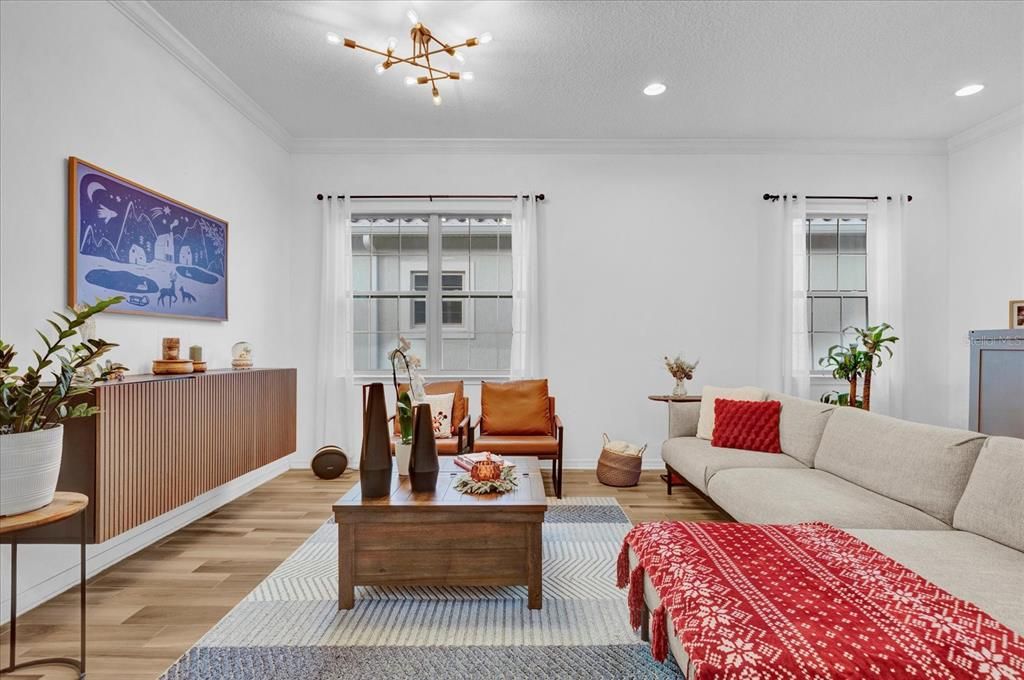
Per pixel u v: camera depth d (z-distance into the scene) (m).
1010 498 1.72
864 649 1.11
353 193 4.54
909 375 4.53
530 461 2.97
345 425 4.49
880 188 4.54
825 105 3.82
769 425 3.25
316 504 3.46
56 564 2.18
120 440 2.03
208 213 3.30
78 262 2.25
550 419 3.98
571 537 2.87
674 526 1.89
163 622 1.97
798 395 4.43
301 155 4.55
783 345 4.38
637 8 2.69
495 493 2.24
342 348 4.48
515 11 2.71
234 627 1.94
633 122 4.13
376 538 2.10
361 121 4.12
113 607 2.09
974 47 3.06
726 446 3.34
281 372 3.53
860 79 3.43
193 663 1.71
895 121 4.11
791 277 4.41
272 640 1.85
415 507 2.06
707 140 4.47
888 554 1.64
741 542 1.72
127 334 2.58
